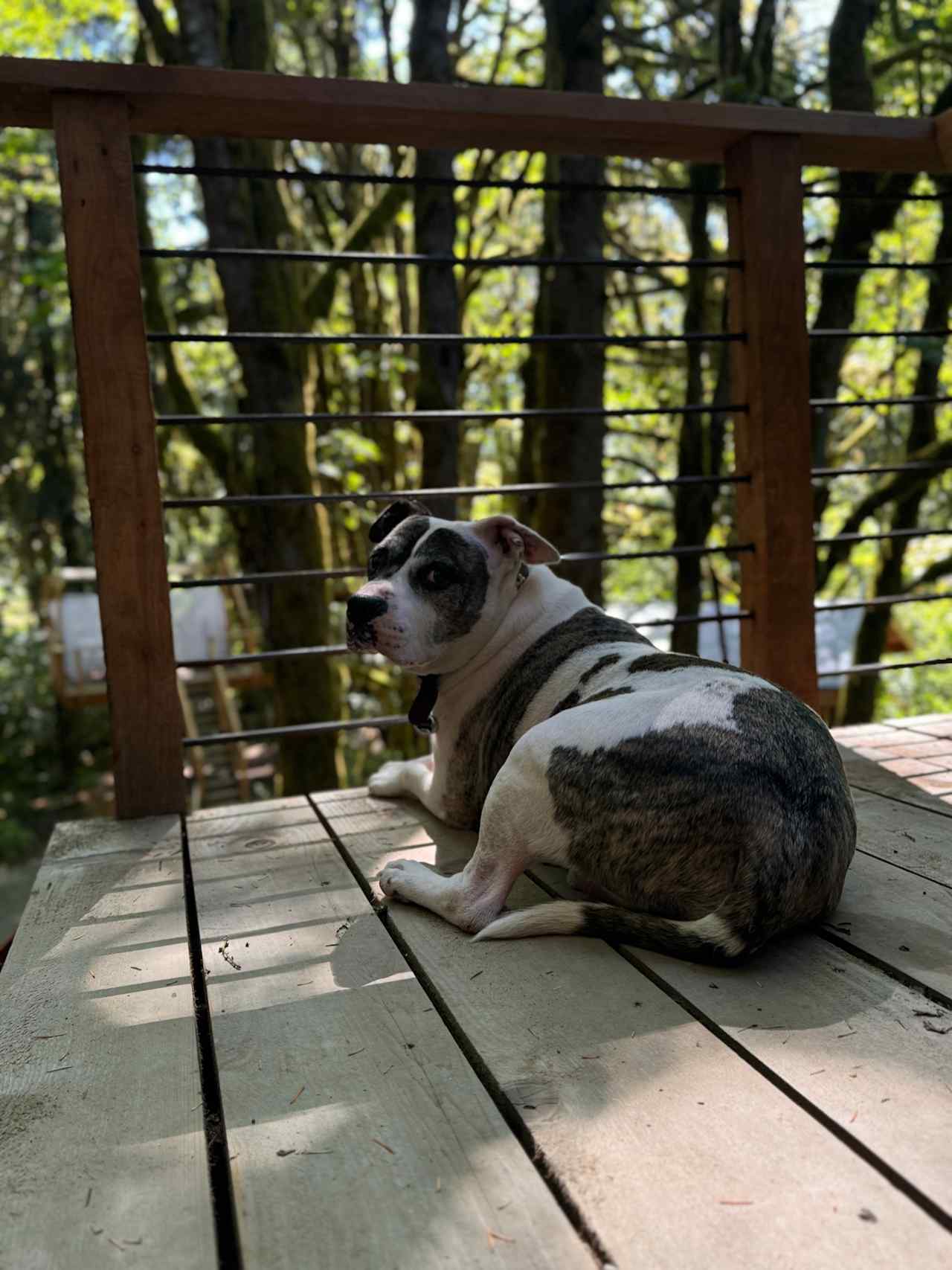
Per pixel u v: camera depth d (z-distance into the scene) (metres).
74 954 2.05
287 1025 1.69
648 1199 1.21
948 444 7.71
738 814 1.79
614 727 1.96
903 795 2.88
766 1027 1.61
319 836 2.78
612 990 1.76
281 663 7.27
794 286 3.37
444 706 2.71
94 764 13.84
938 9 7.50
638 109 3.12
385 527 2.74
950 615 14.47
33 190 12.10
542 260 3.24
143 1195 1.27
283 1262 1.13
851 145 3.42
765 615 3.43
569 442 6.28
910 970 1.79
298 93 2.85
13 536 17.69
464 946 1.98
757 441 3.40
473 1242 1.15
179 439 12.05
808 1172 1.25
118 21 10.66
